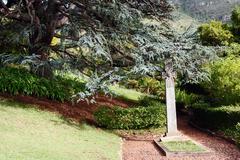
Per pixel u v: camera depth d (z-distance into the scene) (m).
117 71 16.78
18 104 15.79
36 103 16.75
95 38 16.70
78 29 18.19
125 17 17.03
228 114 16.66
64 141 12.83
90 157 11.37
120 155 12.73
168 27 18.64
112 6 17.20
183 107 26.41
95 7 17.66
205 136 17.17
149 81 32.59
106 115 16.94
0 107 14.70
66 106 18.14
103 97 23.80
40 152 10.48
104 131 16.45
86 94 16.09
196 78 17.97
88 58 19.41
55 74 21.94
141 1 18.78
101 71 19.23
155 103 21.94
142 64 15.96
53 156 10.38
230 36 28.33
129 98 27.11
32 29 18.80
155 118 17.50
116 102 23.67
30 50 19.66
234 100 19.97
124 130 17.30
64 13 18.86
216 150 13.92
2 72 17.50
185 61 16.31
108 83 16.28
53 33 19.61
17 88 17.08
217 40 28.19
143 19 19.38
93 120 17.66
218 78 20.16
